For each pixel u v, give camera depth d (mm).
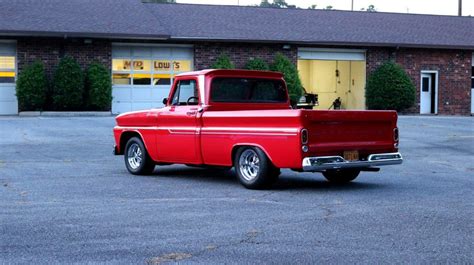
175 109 11148
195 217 7582
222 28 29562
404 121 26484
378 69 31141
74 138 18266
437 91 32812
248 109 11234
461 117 30219
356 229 6906
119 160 13984
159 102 28844
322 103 36000
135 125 11906
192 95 11062
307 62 37062
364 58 31766
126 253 5934
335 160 9367
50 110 26672
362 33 31812
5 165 12812
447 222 7270
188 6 32125
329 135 9391
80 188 9914
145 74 28594
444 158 15000
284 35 29781
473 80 33812
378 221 7320
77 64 26500
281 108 11711
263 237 6539
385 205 8398
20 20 26344
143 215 7707
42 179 10898
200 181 10898
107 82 26953
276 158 9406
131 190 9758
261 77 11391
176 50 28984
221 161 10352
